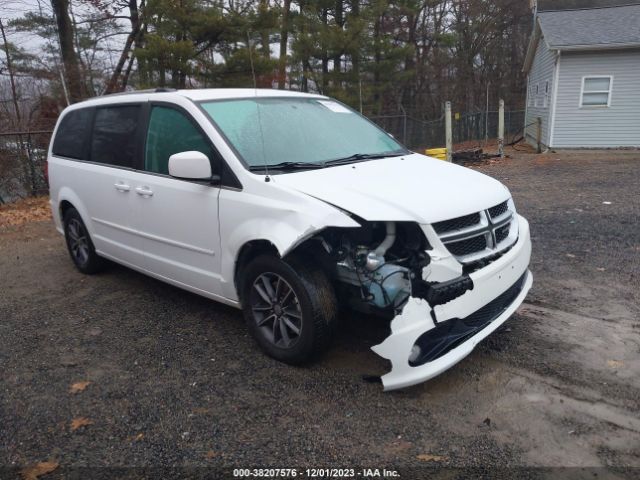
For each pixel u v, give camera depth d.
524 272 4.05
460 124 25.14
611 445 2.85
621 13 19.58
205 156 3.82
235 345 4.14
